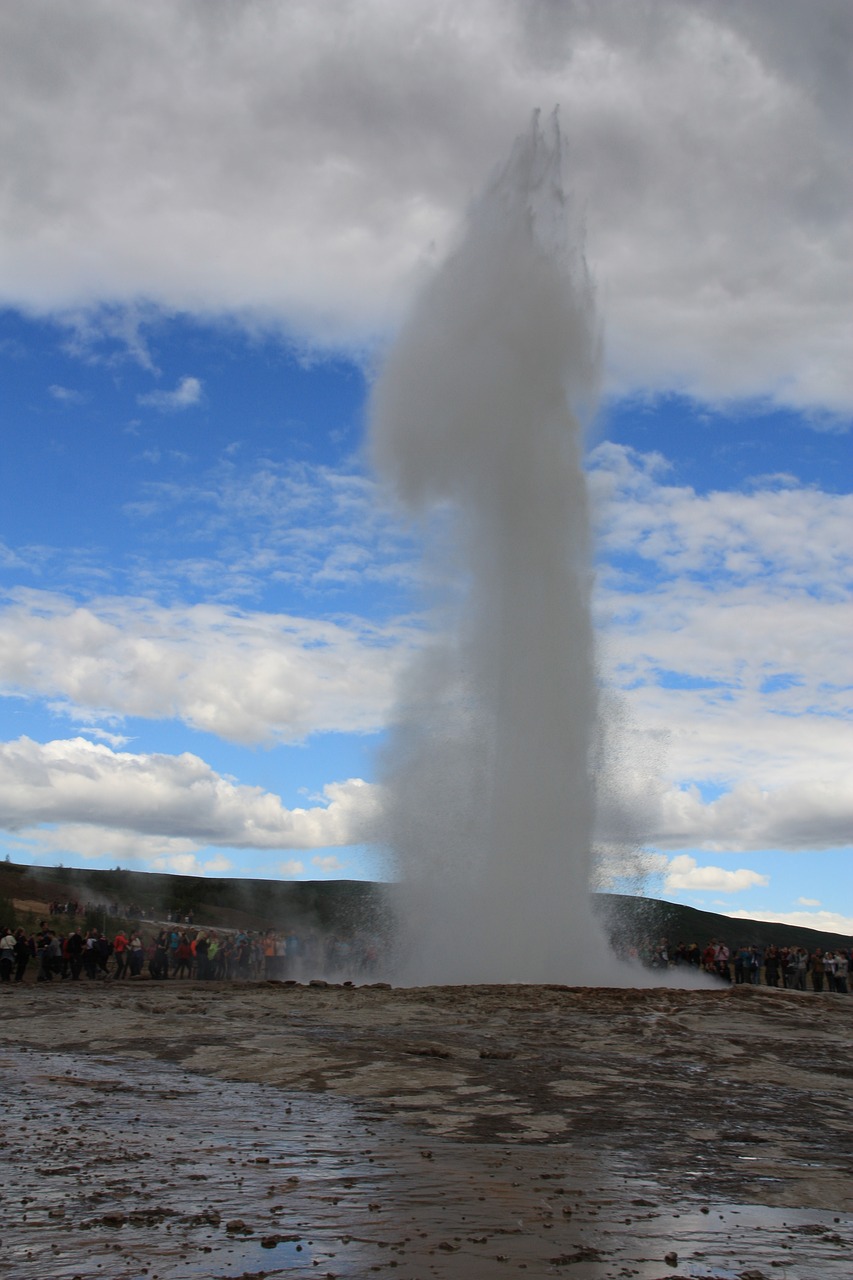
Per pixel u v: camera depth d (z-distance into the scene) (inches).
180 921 2586.1
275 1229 258.2
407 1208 279.7
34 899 2452.0
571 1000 748.0
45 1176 304.8
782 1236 270.2
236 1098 438.3
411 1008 713.0
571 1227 268.8
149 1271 225.3
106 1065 516.7
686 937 3002.0
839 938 3607.3
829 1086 502.0
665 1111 433.1
